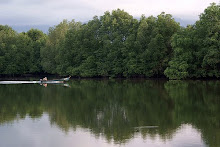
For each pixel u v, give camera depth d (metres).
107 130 34.69
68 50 113.75
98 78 110.12
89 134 33.28
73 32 116.69
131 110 45.38
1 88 75.81
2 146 29.84
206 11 85.94
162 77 102.19
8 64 121.00
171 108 46.06
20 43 124.25
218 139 30.77
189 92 61.31
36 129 35.53
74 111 45.38
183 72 85.06
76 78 112.00
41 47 125.38
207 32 84.50
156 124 36.84
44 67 119.88
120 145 29.70
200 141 30.23
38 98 57.91
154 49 94.81
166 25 98.81
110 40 107.31
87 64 107.62
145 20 102.88
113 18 110.00
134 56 100.94
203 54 85.44
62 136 32.75
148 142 30.33
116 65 104.56
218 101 50.59
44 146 29.80
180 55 87.94
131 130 34.44
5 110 46.34
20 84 87.75
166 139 31.08
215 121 37.59
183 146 29.03
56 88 74.75
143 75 104.38
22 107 48.78
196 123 36.84
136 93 62.50
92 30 111.44
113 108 47.22
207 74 87.00
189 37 88.31
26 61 124.88
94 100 54.94
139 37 98.75
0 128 35.94
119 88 72.56
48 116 42.19
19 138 32.22
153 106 48.00
